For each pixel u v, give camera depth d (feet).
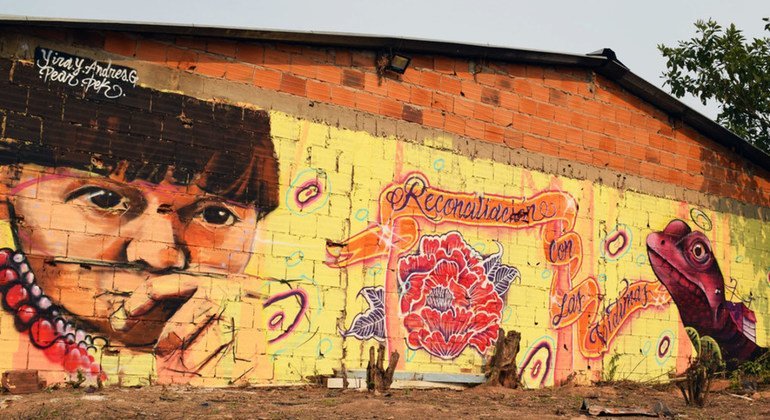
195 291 35.32
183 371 34.71
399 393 38.09
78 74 33.58
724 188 57.11
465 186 44.37
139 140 34.65
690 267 54.19
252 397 33.53
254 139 37.68
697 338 53.72
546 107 48.44
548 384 46.06
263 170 37.76
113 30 34.30
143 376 33.78
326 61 40.34
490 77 46.29
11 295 31.35
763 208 59.41
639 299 51.19
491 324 44.34
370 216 40.75
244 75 37.78
